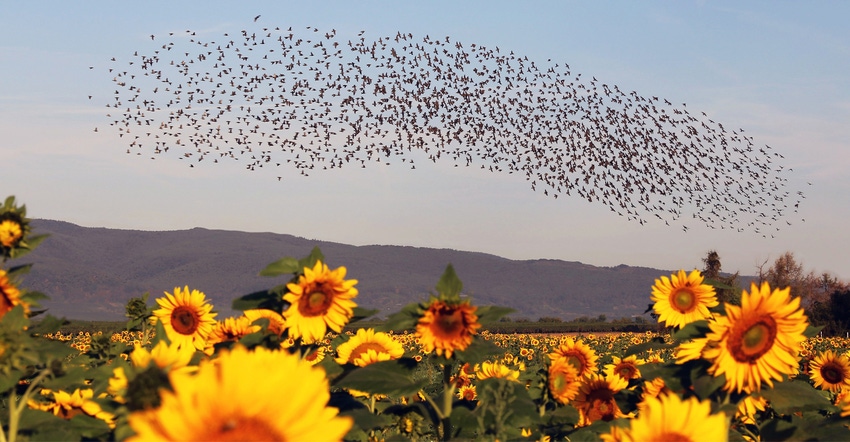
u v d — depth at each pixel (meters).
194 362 5.62
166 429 2.15
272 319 6.41
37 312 4.99
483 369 8.30
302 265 5.53
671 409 3.03
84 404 4.86
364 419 5.29
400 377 5.56
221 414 2.21
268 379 2.25
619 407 7.05
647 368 5.44
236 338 7.22
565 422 6.80
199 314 7.52
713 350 4.73
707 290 7.76
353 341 8.07
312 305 5.18
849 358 8.88
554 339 39.12
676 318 7.71
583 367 7.99
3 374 4.16
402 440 5.65
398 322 5.32
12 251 4.99
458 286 5.41
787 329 4.57
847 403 7.12
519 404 5.50
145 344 7.68
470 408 6.06
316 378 2.29
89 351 7.02
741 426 6.14
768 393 5.36
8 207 5.09
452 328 5.20
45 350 4.39
